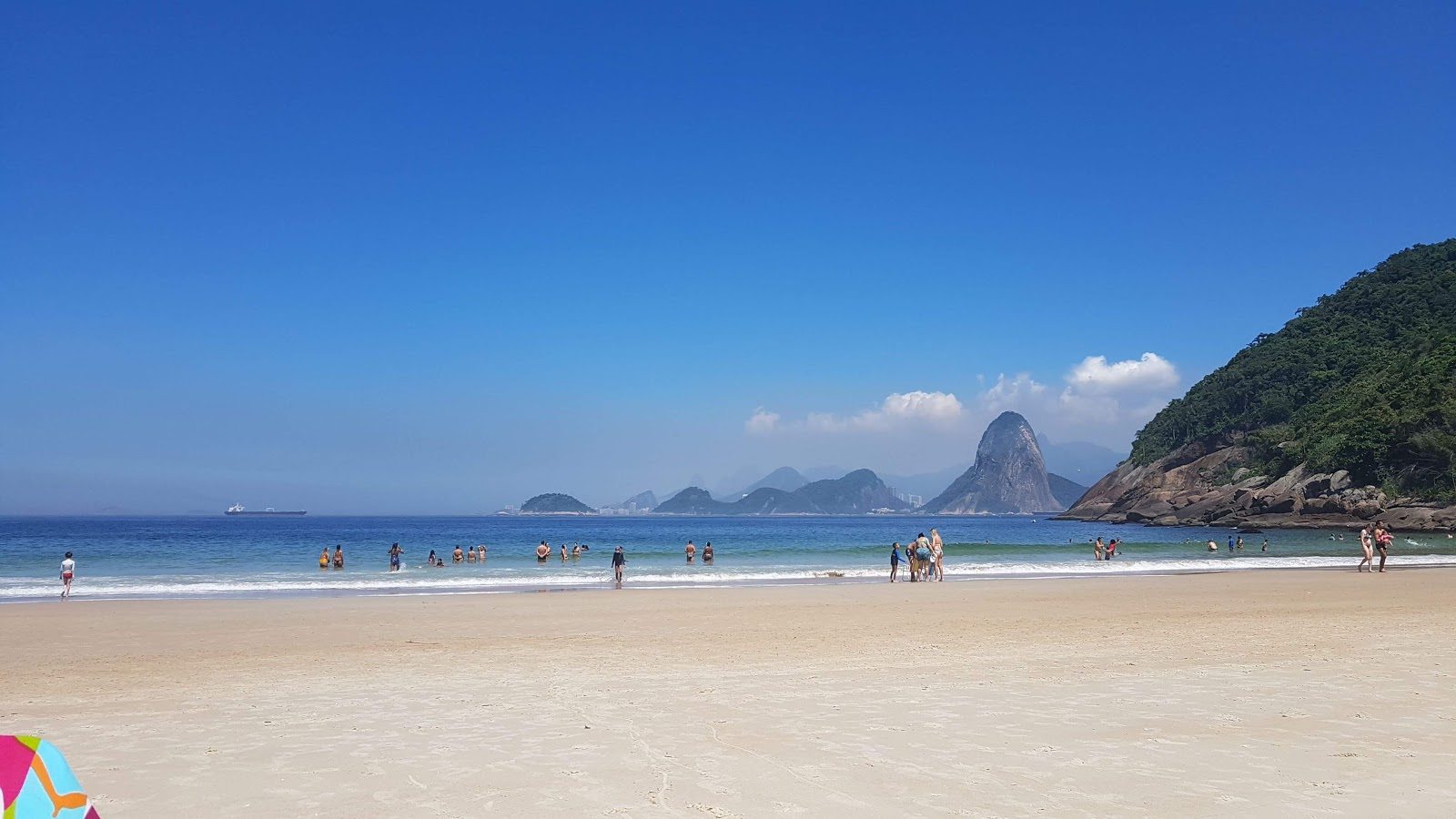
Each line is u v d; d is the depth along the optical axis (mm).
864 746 7938
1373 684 11031
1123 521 149375
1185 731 8547
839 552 59312
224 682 11914
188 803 6324
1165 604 23000
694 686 11188
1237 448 141125
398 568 40562
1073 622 18781
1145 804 6258
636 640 16281
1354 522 95375
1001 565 42906
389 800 6359
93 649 15570
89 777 7000
